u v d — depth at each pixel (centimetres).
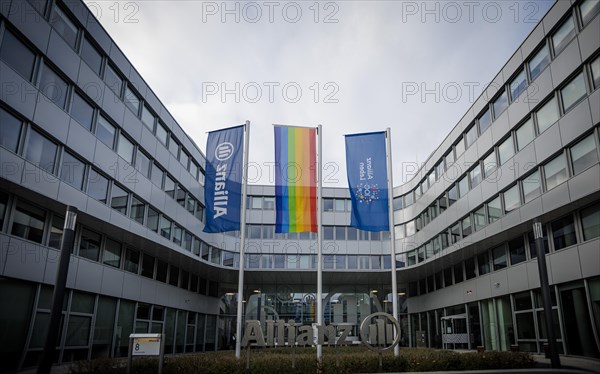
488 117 2656
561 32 2003
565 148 1955
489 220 2597
